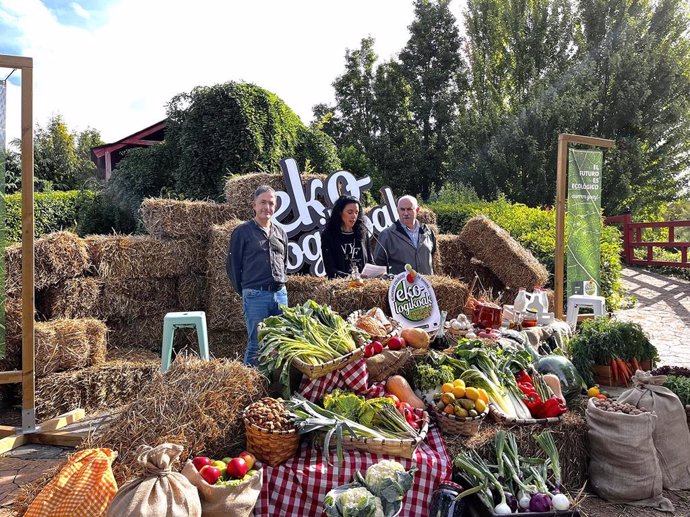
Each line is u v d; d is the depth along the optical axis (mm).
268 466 2982
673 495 3746
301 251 7234
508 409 3717
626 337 4832
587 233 6832
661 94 18500
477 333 4664
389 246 5551
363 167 19406
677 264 14102
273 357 3521
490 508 2996
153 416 3021
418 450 3244
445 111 25109
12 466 4023
